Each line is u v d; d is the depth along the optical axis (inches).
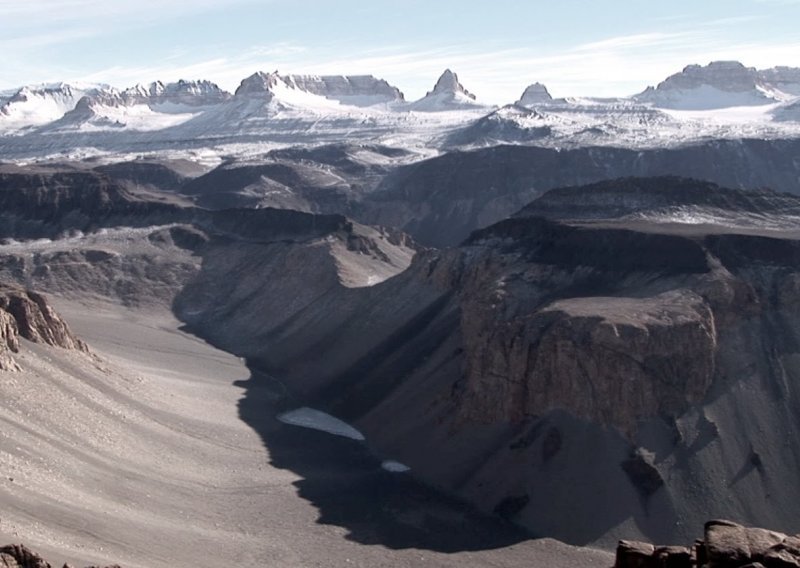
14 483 3171.8
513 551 3550.7
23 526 2834.6
